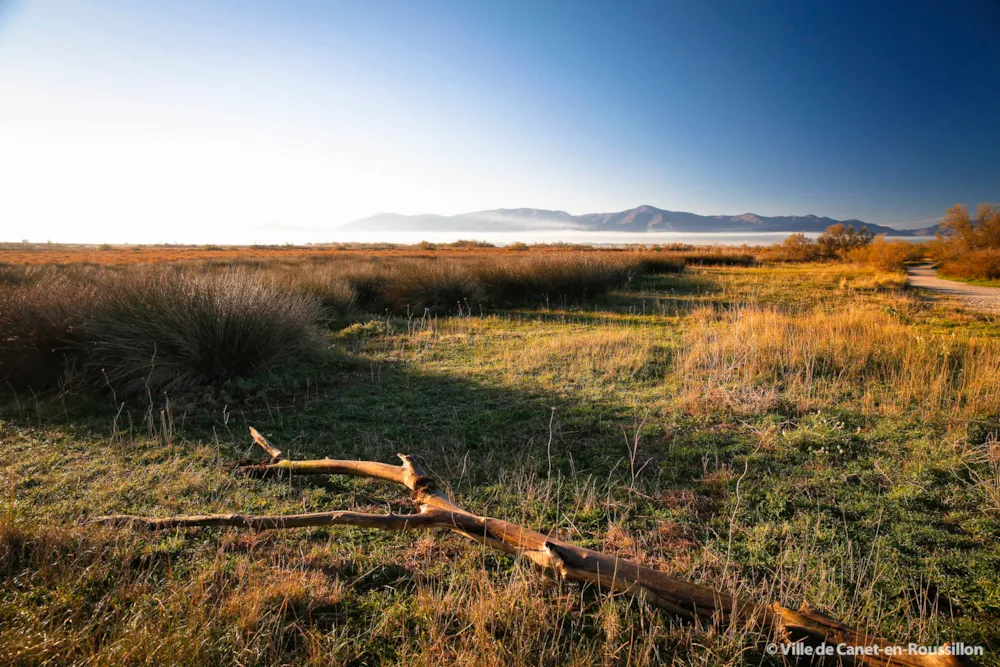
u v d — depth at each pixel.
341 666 1.98
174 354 5.87
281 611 2.22
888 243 28.59
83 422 4.76
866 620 2.18
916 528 2.93
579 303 13.91
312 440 4.45
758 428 4.54
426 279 12.57
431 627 2.10
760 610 2.08
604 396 5.59
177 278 6.75
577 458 4.04
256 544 2.80
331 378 6.45
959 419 4.46
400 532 2.94
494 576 2.54
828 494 3.34
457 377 6.47
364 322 10.69
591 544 2.83
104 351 5.68
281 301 7.35
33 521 2.76
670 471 3.74
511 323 10.68
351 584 2.49
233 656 1.97
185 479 3.56
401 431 4.64
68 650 1.89
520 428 4.67
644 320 10.96
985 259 20.39
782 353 6.61
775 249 36.22
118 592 2.29
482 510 3.17
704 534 2.93
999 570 2.55
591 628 2.19
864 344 6.63
